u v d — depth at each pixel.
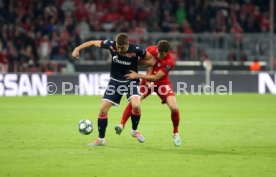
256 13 123.25
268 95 99.81
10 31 108.94
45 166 33.72
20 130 50.97
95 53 107.94
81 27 113.69
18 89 95.38
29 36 109.12
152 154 38.47
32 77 96.00
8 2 114.94
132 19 118.81
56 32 110.81
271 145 43.28
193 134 49.91
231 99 91.38
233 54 112.19
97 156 37.34
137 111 41.97
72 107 75.75
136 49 40.78
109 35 108.94
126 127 54.66
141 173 31.94
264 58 113.56
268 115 67.50
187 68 108.44
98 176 31.00
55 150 39.62
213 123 58.84
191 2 121.75
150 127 54.88
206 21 119.88
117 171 32.44
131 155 37.94
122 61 40.94
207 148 41.59
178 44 110.44
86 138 46.09
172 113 42.38
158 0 121.56
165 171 32.59
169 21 118.31
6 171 32.16
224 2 122.81
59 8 116.31
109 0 119.81
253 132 51.50
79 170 32.62
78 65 106.06
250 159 36.81
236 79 104.00
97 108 74.50
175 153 39.00
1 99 88.06
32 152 38.69
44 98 90.50
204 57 109.44
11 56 105.00
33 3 115.38
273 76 104.00
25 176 30.94
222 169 33.31
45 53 108.56
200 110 73.38
